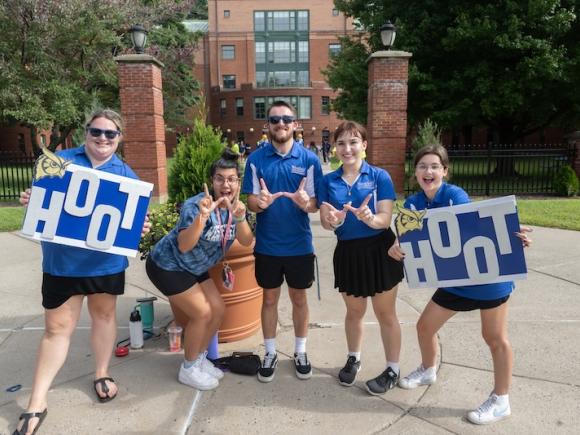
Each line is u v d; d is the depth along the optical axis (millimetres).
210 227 2893
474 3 13922
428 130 10641
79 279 2746
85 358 3529
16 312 4500
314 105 47562
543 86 13859
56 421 2734
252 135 48094
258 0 49906
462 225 2627
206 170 3949
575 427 2619
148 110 10797
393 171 11086
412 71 13969
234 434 2617
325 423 2705
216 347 3424
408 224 2744
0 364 3457
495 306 2625
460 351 3545
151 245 3678
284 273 3145
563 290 4883
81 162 2801
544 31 13117
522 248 2539
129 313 4445
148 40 20750
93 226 2711
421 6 14633
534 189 13117
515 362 3355
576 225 8078
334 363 3432
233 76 51031
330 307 4594
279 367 3377
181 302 2982
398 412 2799
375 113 10914
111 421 2740
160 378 3229
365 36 18312
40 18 14125
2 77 13844
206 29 56438
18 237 7711
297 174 3051
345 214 2736
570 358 3410
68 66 15828
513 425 2643
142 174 11008
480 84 13422
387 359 3070
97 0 15133
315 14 50125
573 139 12578
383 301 2967
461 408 2824
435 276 2723
